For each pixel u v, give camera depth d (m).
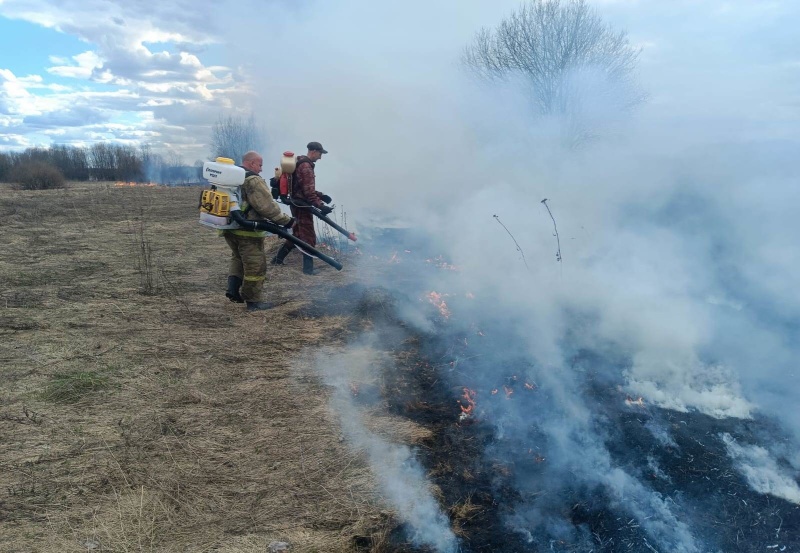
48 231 10.71
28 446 3.06
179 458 3.01
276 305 5.82
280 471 2.94
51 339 4.67
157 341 4.71
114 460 2.96
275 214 5.43
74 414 3.44
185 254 8.54
